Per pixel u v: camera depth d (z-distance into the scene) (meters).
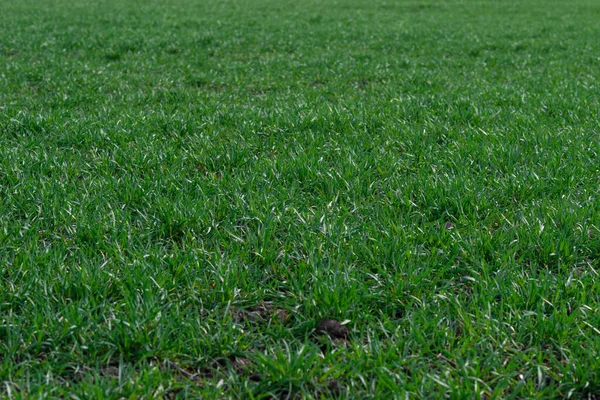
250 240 4.16
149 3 29.08
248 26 19.17
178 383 2.93
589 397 2.91
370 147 6.40
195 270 3.79
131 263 3.83
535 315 3.41
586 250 4.16
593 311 3.43
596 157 5.84
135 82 10.17
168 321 3.31
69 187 5.04
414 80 10.29
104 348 3.17
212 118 7.37
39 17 20.92
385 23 20.83
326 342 3.24
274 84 10.12
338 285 3.55
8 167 5.40
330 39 16.41
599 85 9.68
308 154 6.00
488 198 4.91
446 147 6.33
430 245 4.23
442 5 29.72
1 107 8.12
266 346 3.24
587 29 18.91
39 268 3.78
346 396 2.86
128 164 5.69
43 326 3.23
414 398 2.84
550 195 5.06
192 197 5.01
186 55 13.30
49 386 2.87
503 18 23.47
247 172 5.56
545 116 7.66
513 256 3.97
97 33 16.31
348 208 4.79
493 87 9.41
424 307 3.46
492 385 3.00
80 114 7.72
